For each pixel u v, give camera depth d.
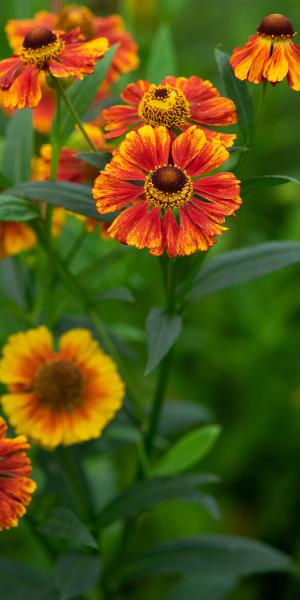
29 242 0.83
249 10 1.29
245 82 0.76
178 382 1.06
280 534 1.04
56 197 0.77
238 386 1.07
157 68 0.90
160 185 0.72
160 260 0.77
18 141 0.82
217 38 1.29
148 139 0.74
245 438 1.05
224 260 0.80
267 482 1.05
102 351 0.84
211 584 0.93
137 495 0.82
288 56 0.75
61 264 0.80
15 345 0.81
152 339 0.75
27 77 0.76
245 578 1.02
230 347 1.06
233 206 0.73
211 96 0.77
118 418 0.84
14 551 1.00
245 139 0.76
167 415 0.89
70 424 0.79
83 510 0.82
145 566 0.87
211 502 0.81
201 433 0.86
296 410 1.06
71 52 0.76
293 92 1.18
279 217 1.16
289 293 1.06
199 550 0.87
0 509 0.72
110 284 0.89
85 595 0.87
